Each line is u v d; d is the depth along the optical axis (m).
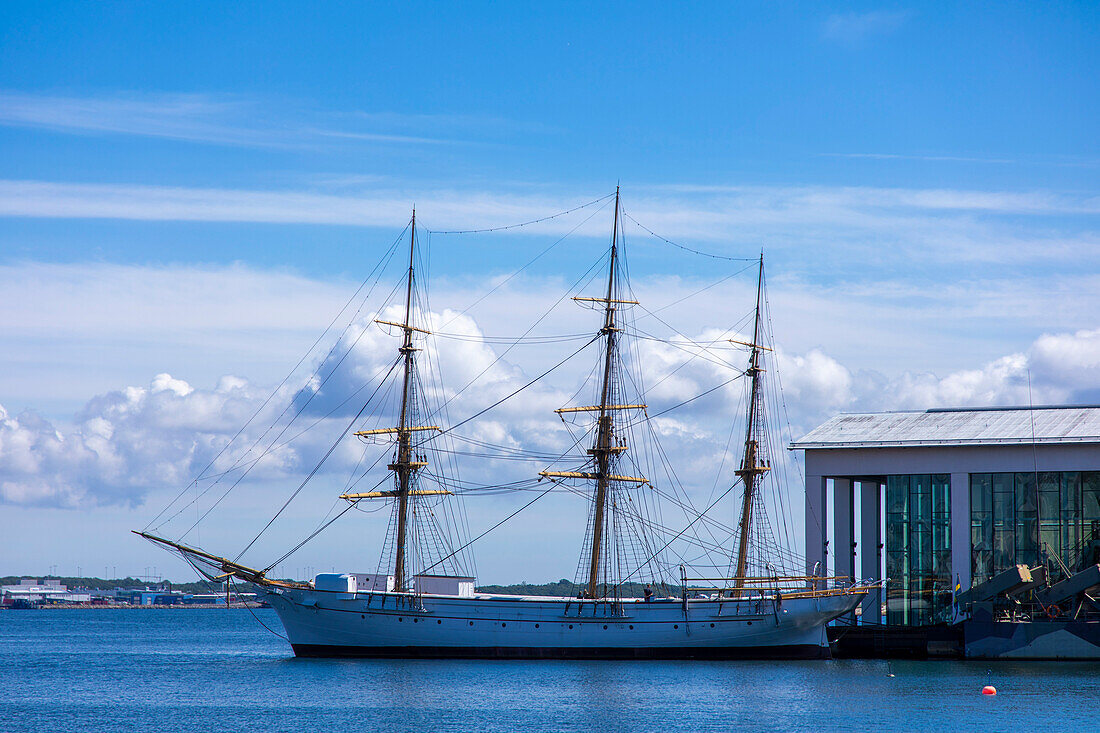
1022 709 144.62
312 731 135.88
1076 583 188.75
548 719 141.75
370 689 170.62
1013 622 192.88
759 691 164.00
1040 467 195.75
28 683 195.75
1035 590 193.75
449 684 174.62
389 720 142.62
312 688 173.00
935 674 179.75
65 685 191.75
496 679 180.50
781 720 139.50
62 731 139.25
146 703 163.62
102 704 163.50
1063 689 161.38
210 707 157.62
